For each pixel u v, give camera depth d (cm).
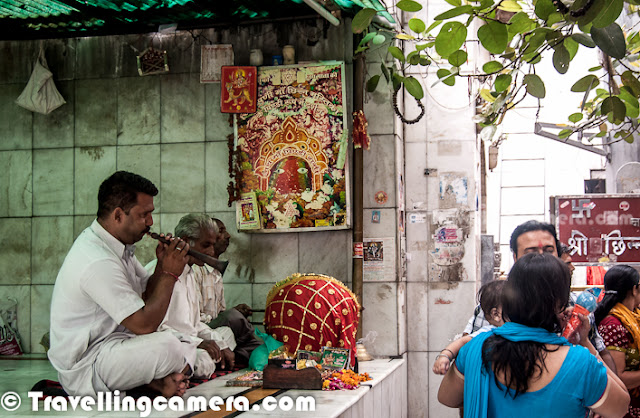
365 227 640
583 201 702
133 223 392
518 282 247
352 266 630
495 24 377
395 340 631
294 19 654
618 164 1180
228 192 640
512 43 475
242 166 639
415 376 673
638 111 448
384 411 518
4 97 691
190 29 670
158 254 397
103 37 683
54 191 679
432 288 678
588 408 239
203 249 514
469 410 246
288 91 634
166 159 667
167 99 670
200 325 504
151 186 399
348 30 648
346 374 463
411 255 683
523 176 1780
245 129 639
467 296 672
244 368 530
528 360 236
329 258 638
